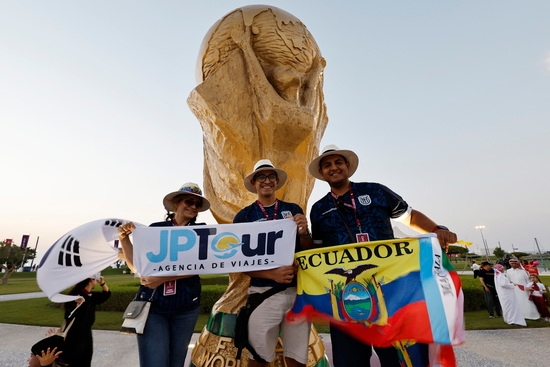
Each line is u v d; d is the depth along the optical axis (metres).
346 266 2.13
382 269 2.08
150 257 2.38
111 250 2.67
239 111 2.93
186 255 2.37
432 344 1.92
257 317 2.12
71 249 2.51
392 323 1.93
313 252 2.22
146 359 2.21
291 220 2.36
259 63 3.03
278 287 2.20
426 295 1.94
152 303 2.35
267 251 2.31
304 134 2.94
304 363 2.10
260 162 2.53
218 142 3.02
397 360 2.06
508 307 8.05
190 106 3.26
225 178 3.07
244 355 2.51
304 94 3.26
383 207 2.30
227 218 3.18
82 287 3.28
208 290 10.51
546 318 8.52
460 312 1.89
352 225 2.25
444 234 2.16
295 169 2.99
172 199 2.71
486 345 5.86
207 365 2.57
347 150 2.36
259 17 3.24
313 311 2.09
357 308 2.03
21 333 7.30
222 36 3.24
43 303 12.92
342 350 2.06
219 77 3.00
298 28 3.31
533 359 4.91
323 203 2.39
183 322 2.44
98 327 7.91
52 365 2.83
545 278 19.25
